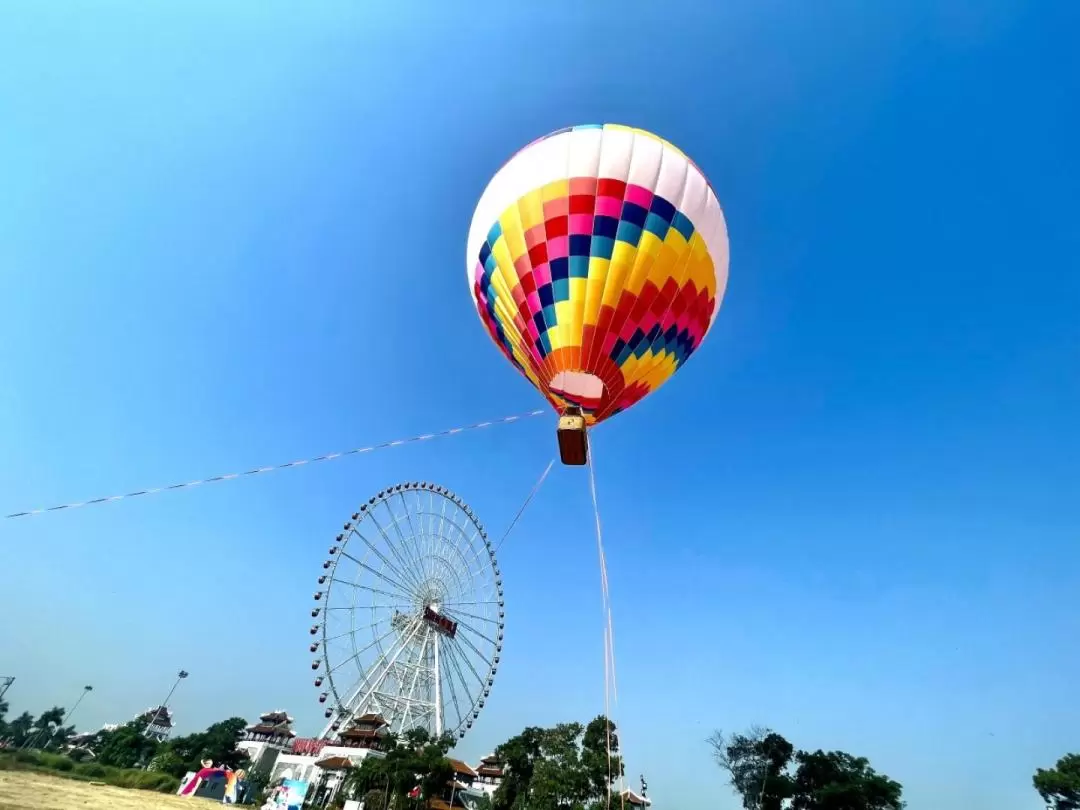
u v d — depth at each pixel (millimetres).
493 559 67812
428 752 51500
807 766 55844
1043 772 51750
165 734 98188
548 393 17484
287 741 77750
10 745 70000
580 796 45938
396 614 58531
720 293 18906
